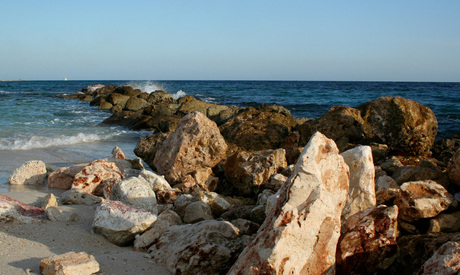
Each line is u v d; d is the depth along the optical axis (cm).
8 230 467
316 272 339
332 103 3325
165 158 819
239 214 582
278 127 1059
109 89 3919
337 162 375
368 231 391
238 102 3378
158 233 461
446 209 469
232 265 376
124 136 1573
